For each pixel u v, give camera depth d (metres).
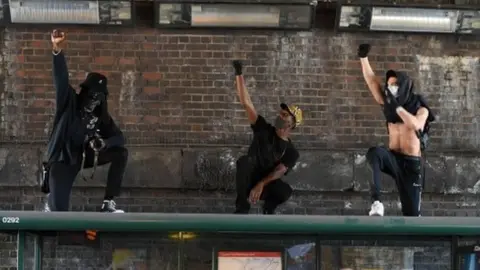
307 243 8.83
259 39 12.75
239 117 12.64
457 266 8.82
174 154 12.46
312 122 12.70
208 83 12.69
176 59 12.69
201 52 12.71
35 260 8.71
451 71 12.88
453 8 12.54
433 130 12.79
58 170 9.84
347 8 12.53
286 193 10.68
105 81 10.18
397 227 8.65
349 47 12.80
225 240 8.79
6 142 12.51
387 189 12.41
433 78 12.86
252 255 8.79
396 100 10.09
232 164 12.45
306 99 12.73
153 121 12.61
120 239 8.77
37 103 12.57
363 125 12.73
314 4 12.40
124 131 12.55
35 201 12.45
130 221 8.59
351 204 12.57
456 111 12.85
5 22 12.48
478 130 12.84
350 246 8.85
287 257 8.80
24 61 12.59
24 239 8.72
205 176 12.42
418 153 10.18
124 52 12.66
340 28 12.69
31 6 12.38
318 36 12.79
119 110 12.59
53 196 9.78
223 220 8.62
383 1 12.55
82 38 12.62
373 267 8.83
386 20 12.62
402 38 12.85
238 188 10.40
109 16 12.48
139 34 12.69
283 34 12.76
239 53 12.72
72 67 12.59
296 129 12.68
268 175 10.52
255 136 10.55
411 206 10.15
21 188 12.46
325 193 12.56
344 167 12.54
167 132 12.59
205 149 12.51
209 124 12.62
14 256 12.30
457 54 12.88
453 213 12.71
